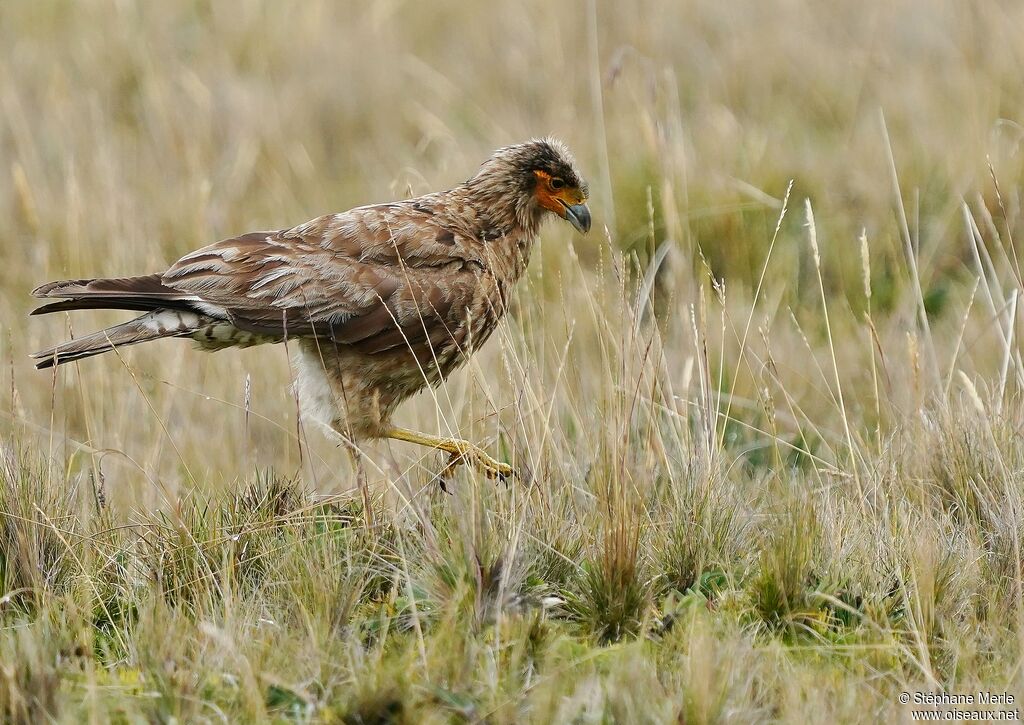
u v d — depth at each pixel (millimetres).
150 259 14422
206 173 17766
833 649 8344
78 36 22438
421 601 8703
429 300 11055
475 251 11367
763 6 21797
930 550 8727
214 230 16531
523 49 21406
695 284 14305
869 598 8766
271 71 21734
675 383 12766
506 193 11727
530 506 9453
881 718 7457
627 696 7301
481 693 7570
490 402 10992
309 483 11227
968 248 15227
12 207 16734
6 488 9555
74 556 9172
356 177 18953
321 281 10844
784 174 16234
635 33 20828
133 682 7906
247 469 10875
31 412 12922
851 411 12719
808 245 15398
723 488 10023
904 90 18406
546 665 7969
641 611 8750
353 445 10352
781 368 13242
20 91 20391
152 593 8586
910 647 8305
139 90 20672
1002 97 17469
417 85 20969
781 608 8727
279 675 7777
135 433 13070
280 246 10945
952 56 19031
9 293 15477
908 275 14852
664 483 10094
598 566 8820
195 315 10695
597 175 16594
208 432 13242
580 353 13172
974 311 14062
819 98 18688
